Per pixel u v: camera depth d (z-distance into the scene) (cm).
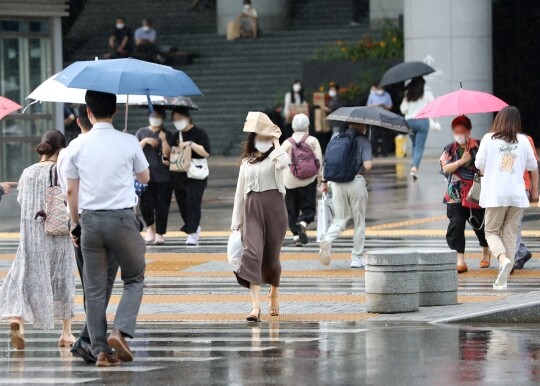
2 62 4888
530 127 8931
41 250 2306
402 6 9069
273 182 2641
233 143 8269
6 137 4906
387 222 4503
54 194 2297
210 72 8644
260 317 2669
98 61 2120
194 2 9562
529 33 8888
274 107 8100
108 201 2055
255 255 2628
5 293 2317
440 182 5941
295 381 1925
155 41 8788
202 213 4938
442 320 2583
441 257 2770
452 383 1895
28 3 4884
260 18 9206
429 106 3338
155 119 3925
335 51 8250
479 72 7744
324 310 2777
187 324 2608
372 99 7269
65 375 2028
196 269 3525
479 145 3216
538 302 2577
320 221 3422
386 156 7850
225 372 2016
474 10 7712
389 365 2053
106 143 2069
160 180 3981
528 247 3831
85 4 9612
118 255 2075
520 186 2973
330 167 3369
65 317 2342
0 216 4953
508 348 2222
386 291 2694
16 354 2267
